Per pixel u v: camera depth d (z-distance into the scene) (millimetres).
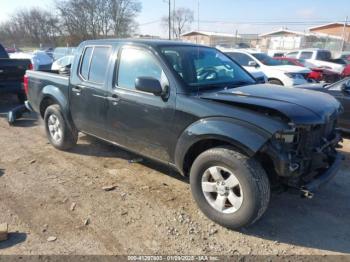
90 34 58062
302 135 3125
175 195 4059
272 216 3641
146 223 3469
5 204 3816
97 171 4766
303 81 11125
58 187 4258
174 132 3637
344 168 4961
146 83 3561
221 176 3322
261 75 10188
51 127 5605
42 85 5645
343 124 6406
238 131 3082
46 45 65562
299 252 3062
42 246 3084
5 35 73125
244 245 3145
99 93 4496
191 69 3943
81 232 3303
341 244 3188
